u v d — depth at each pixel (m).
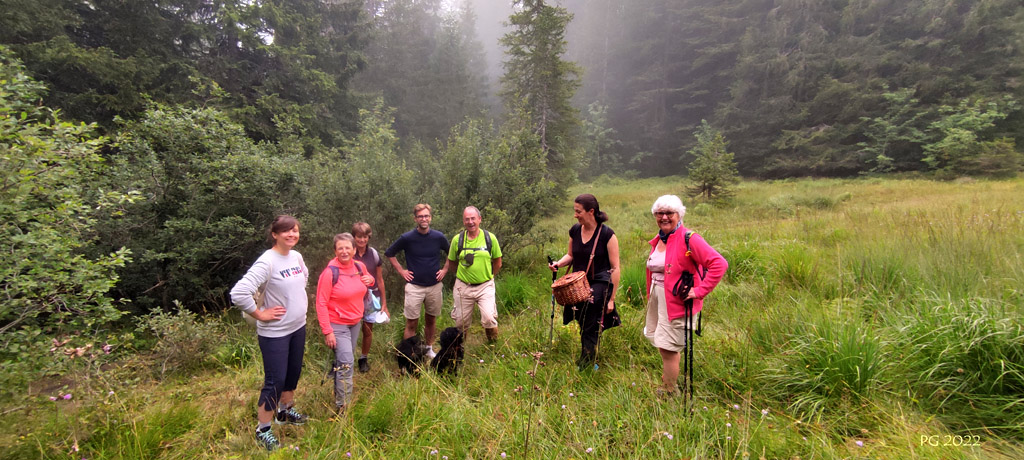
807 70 29.66
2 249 3.52
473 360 4.40
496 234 7.35
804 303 4.50
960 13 26.83
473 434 2.97
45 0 11.02
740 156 31.77
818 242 7.83
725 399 3.15
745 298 5.13
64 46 10.53
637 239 9.30
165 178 6.33
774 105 30.45
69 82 11.31
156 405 3.59
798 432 2.68
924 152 23.80
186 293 6.27
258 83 16.06
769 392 3.16
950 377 2.90
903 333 3.42
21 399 3.32
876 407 2.76
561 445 2.72
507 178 7.60
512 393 3.50
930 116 24.98
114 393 3.38
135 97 11.64
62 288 3.92
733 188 19.88
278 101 14.95
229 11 14.05
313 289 6.54
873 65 27.55
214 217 6.74
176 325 4.75
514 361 4.14
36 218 3.77
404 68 32.97
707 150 17.59
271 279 3.14
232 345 5.11
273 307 3.14
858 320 3.71
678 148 37.28
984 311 3.24
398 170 7.06
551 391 3.46
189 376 4.53
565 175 18.05
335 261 3.71
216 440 3.22
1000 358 2.84
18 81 3.95
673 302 3.12
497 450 2.70
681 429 2.74
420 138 29.83
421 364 4.06
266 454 2.95
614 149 40.31
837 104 28.11
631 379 3.54
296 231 3.23
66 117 10.89
